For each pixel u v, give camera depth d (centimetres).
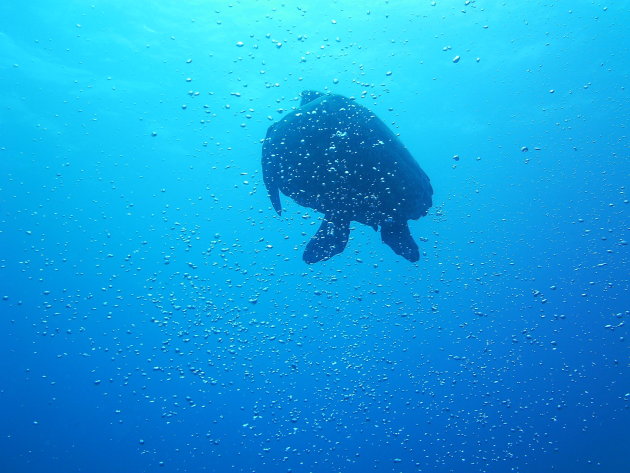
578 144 1811
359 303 1538
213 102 1391
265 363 1683
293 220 884
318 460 1656
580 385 1845
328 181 384
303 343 1616
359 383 1598
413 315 1655
